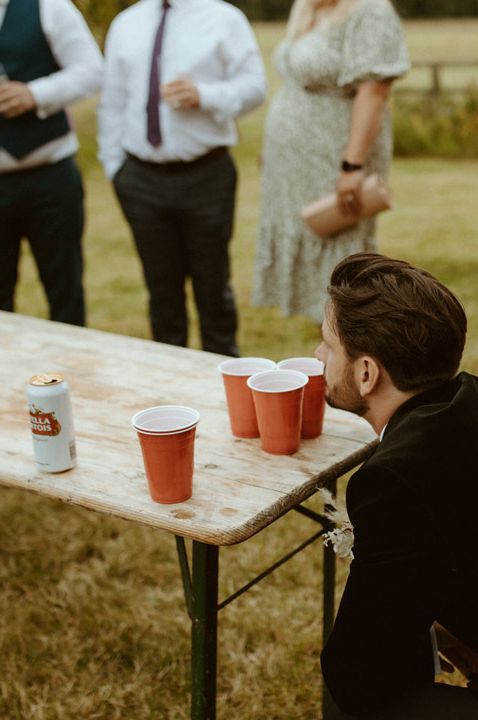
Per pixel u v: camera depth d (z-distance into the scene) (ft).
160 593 9.05
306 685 7.75
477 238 23.02
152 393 6.90
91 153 37.47
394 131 38.27
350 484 4.65
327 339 5.04
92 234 25.23
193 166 11.60
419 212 26.63
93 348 7.93
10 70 11.73
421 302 4.72
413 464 4.49
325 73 11.34
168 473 5.10
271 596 8.91
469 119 37.96
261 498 5.23
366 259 4.99
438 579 4.49
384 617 4.50
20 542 10.00
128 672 8.02
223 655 8.14
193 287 12.32
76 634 8.51
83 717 7.48
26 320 8.71
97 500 5.28
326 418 6.38
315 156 11.75
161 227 11.96
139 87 11.55
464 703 5.02
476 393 4.87
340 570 9.30
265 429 5.74
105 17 21.68
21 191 11.98
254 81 11.78
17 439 6.15
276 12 99.19
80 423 6.37
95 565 9.53
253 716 7.45
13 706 7.61
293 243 12.23
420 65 43.96
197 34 11.49
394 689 4.73
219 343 12.50
